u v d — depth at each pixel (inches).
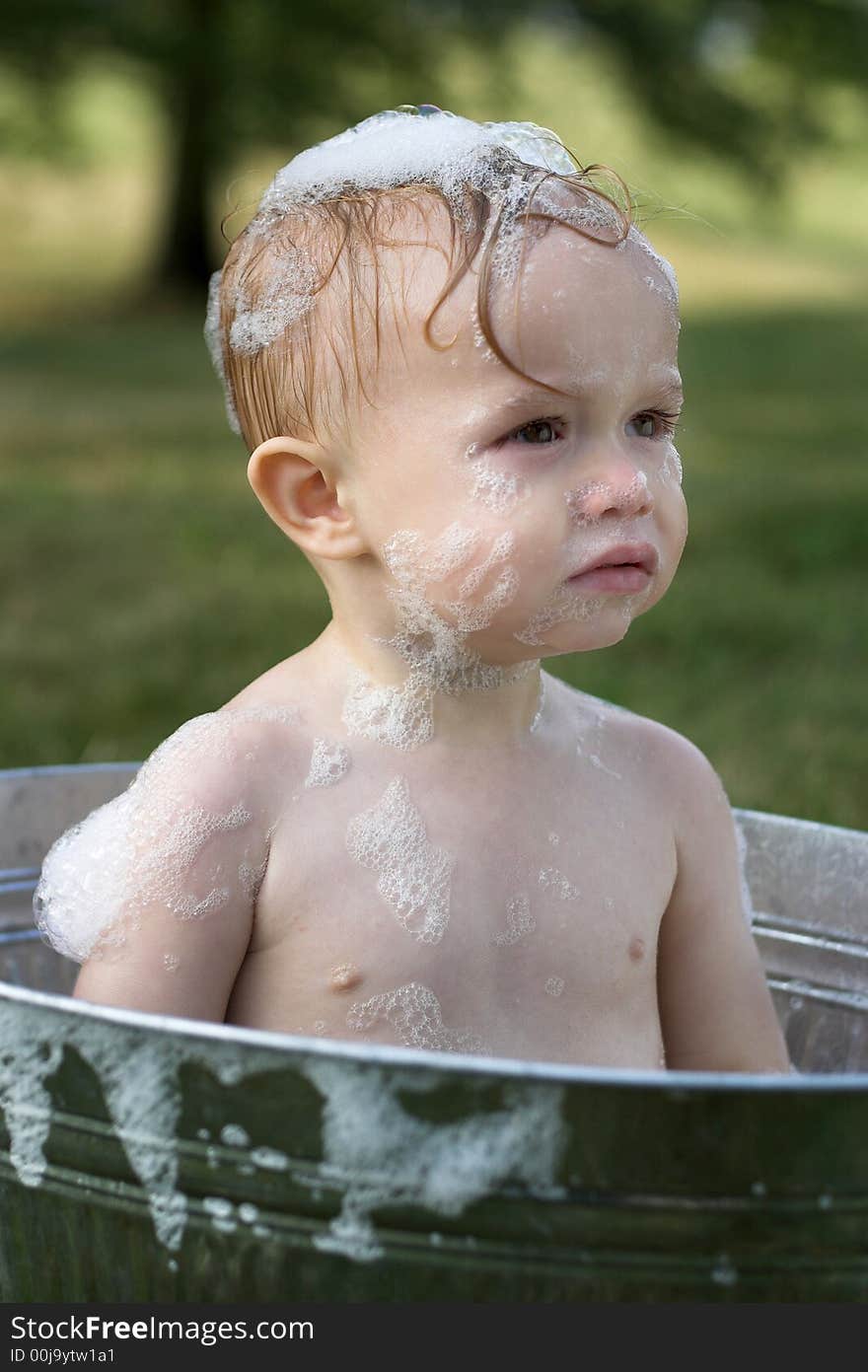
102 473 249.8
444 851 49.8
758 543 198.7
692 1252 37.3
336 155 54.1
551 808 52.2
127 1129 39.3
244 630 156.7
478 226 48.3
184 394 344.5
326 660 53.4
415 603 49.5
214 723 51.1
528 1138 36.2
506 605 47.9
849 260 604.7
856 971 64.1
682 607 165.5
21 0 463.5
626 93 522.3
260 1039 36.6
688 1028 57.9
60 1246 42.0
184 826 48.6
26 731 123.1
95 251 572.7
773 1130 35.9
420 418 48.4
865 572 186.2
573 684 136.6
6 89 506.9
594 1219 37.0
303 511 52.3
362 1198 37.6
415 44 491.8
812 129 542.0
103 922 48.7
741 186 554.3
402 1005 48.4
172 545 198.7
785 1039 66.4
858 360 372.5
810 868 65.6
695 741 121.0
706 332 408.5
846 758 117.8
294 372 51.3
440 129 53.9
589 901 51.4
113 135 721.0
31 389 345.7
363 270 49.6
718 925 57.4
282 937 49.0
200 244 521.7
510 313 47.1
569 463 47.8
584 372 47.3
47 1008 38.8
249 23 487.2
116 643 151.2
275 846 49.3
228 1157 38.4
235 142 504.1
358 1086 36.4
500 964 49.5
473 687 51.5
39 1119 40.6
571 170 55.7
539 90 529.7
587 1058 50.2
